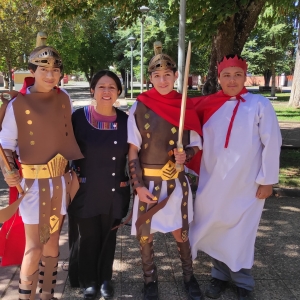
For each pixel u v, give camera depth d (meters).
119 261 3.27
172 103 2.52
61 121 2.30
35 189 2.25
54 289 2.82
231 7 5.03
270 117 2.49
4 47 15.72
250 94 2.61
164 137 2.49
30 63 2.22
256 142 2.51
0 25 15.03
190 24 6.02
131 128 2.52
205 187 2.64
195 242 2.75
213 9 5.11
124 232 3.90
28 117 2.19
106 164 2.53
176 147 2.51
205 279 2.98
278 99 23.94
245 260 2.65
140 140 2.54
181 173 2.60
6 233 2.51
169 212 2.54
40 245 2.29
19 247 2.56
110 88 2.45
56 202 2.31
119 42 25.25
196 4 5.80
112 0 7.56
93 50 27.00
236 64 2.54
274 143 2.48
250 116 2.49
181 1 5.75
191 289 2.70
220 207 2.60
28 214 2.23
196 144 2.60
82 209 2.56
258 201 2.62
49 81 2.20
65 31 19.62
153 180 2.53
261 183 2.53
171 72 2.49
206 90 6.19
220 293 2.76
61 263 3.22
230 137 2.52
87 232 2.62
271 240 3.69
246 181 2.56
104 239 2.70
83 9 7.68
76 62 23.31
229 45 5.73
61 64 2.27
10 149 2.22
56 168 2.29
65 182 2.36
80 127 2.49
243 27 5.73
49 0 7.31
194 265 3.21
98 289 2.78
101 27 26.05
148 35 21.75
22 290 2.31
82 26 21.69
